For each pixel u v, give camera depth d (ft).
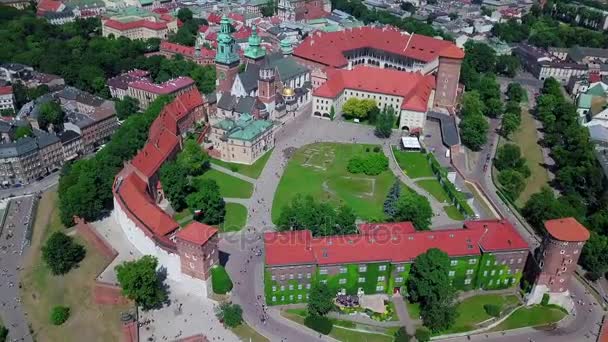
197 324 527.81
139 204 628.69
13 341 540.52
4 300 592.60
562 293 559.79
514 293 578.66
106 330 534.78
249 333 516.32
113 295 563.07
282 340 509.35
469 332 526.57
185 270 564.30
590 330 536.42
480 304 561.02
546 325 540.11
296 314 540.52
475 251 555.69
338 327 524.11
